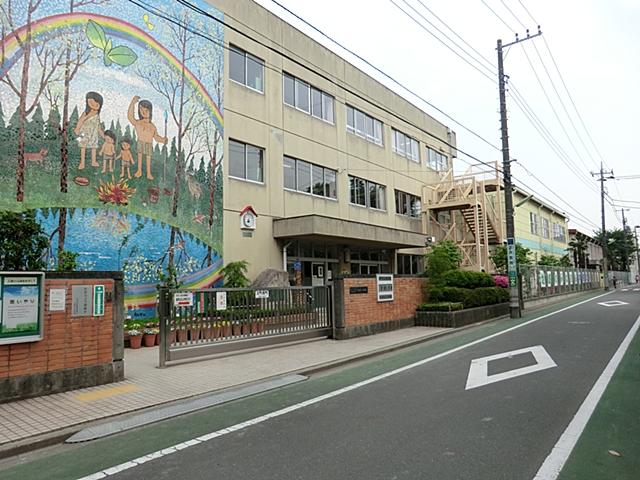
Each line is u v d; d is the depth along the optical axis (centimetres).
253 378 808
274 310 1127
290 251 1861
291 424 559
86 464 456
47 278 698
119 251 1248
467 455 444
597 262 6588
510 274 1927
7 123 1058
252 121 1708
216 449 482
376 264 2403
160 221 1355
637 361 889
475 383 739
